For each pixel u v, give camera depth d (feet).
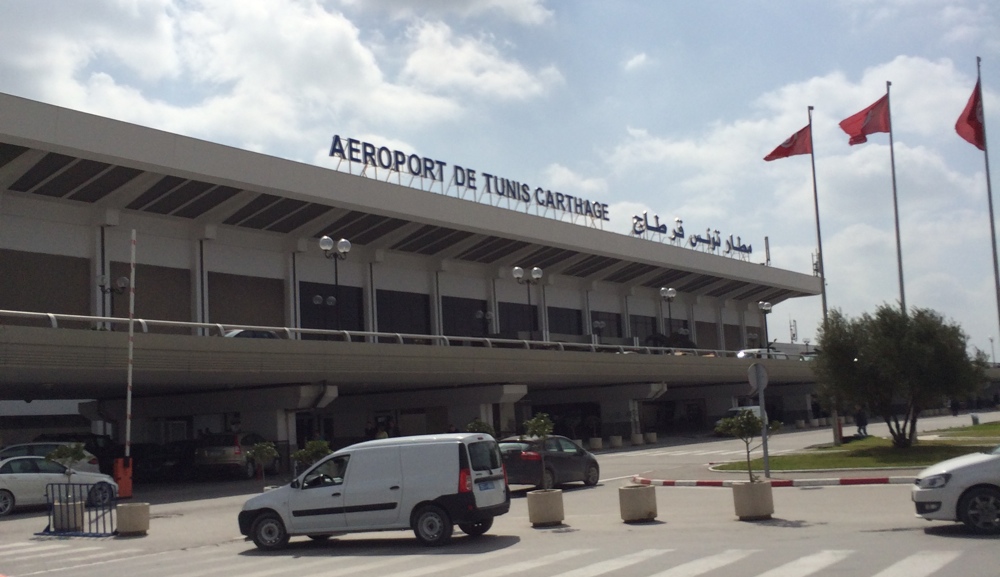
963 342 104.88
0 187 114.21
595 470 91.66
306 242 153.58
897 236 130.52
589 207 203.31
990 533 43.55
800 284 274.98
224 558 51.88
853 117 132.67
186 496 95.55
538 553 46.44
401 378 132.87
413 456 52.49
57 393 128.47
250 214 140.05
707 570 37.93
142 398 137.80
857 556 39.60
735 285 258.37
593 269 212.64
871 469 84.48
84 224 126.11
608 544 48.52
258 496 54.90
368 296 165.07
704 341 260.62
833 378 109.29
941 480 44.47
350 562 47.50
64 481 83.82
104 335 94.07
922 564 36.70
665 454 139.64
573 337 207.21
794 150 131.64
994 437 124.57
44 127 105.81
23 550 57.93
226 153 126.00
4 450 88.84
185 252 138.41
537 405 205.77
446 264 179.42
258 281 148.15
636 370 175.01
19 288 118.32
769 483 56.90
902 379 103.91
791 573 36.14
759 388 78.95
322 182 138.92
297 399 122.72
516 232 174.50
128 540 61.62
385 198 148.87
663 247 216.95
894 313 107.04
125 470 91.91
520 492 86.43
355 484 52.90
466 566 43.19
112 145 112.68
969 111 113.39
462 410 152.15
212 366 104.17
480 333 188.85
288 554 52.42
